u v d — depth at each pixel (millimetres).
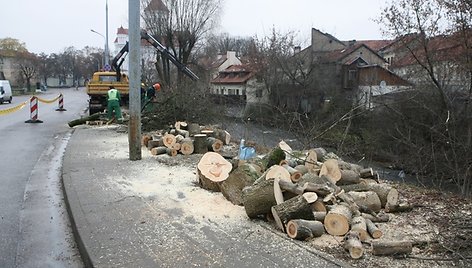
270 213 5582
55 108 30234
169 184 7492
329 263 4281
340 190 6195
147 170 8672
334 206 5449
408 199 6820
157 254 4496
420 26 21656
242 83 44062
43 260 4645
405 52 23562
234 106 18859
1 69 82000
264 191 5539
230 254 4492
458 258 4504
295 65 34969
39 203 6742
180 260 4348
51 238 5293
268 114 17859
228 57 68812
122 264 4258
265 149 11836
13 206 6543
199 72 43531
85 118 18250
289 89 32469
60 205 6660
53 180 8266
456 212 6117
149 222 5492
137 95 9656
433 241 4938
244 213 5895
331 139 14180
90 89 21500
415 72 22750
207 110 16422
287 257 4426
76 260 4668
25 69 80188
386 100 20750
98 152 10836
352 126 18375
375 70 34219
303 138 13688
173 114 15445
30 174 8742
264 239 4938
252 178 6418
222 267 4188
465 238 4980
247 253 4523
